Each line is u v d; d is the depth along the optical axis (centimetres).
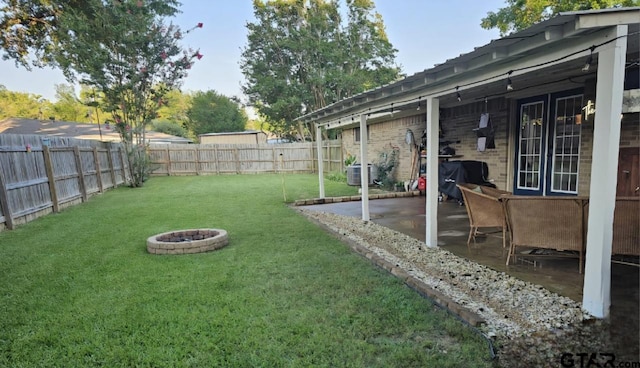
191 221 626
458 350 212
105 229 576
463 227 530
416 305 272
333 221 618
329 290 305
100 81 1094
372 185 1131
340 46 2231
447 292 297
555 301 267
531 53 281
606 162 229
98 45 1073
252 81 2308
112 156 1201
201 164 1738
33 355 216
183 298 294
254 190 1073
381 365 199
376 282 321
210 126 3266
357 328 240
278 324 247
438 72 367
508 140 662
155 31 1127
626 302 258
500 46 283
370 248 438
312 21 2138
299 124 2384
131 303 287
